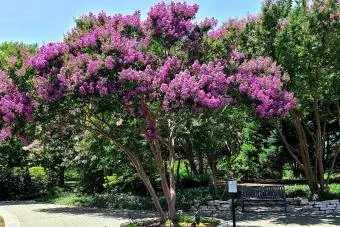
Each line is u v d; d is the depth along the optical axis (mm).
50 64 9219
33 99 9117
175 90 9016
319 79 14102
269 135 20969
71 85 8867
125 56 9250
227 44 11500
